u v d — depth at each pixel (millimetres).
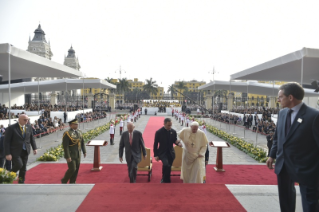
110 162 9102
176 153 7070
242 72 15422
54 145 13492
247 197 3404
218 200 3291
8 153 5129
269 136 9406
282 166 2469
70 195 3457
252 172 7719
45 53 79250
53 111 27078
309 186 2221
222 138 15781
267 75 16047
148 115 42094
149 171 6766
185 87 77000
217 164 7859
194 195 3469
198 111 46719
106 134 17781
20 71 15266
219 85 29188
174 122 29312
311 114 2242
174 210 2971
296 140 2291
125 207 3051
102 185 3879
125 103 62219
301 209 2941
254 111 29516
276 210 2994
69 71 15531
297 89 2357
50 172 7566
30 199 3322
